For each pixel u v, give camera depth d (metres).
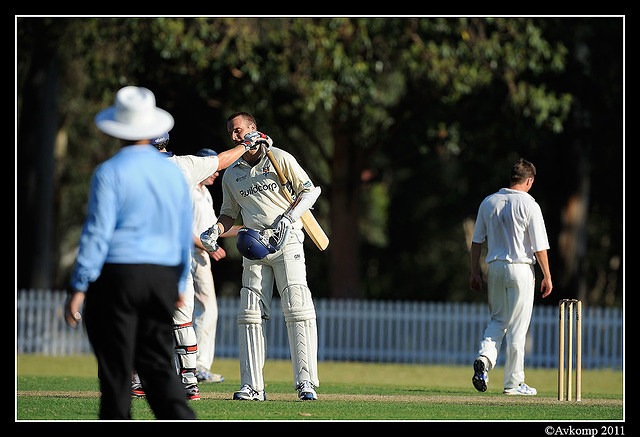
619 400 30.64
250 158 27.75
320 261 122.50
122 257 18.52
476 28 77.12
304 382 28.12
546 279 32.78
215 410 24.58
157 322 18.97
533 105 75.88
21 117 80.81
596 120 84.12
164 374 19.17
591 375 60.94
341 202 90.00
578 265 86.75
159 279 18.69
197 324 35.31
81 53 79.75
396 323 77.56
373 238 138.75
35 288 80.12
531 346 75.31
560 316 30.45
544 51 75.44
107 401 18.72
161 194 18.89
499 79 79.31
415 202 130.00
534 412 25.77
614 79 81.38
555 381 53.69
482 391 32.75
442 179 125.19
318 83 72.25
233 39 74.88
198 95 76.12
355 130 83.19
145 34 72.81
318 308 77.75
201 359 35.47
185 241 19.39
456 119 82.94
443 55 73.75
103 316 18.59
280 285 28.00
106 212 18.31
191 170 26.12
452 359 77.00
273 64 74.19
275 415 23.92
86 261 18.05
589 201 105.81
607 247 129.25
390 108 85.38
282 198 27.66
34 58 79.88
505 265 32.62
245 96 75.94
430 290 139.25
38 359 65.00
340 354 77.31
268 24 76.94
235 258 110.31
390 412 25.11
